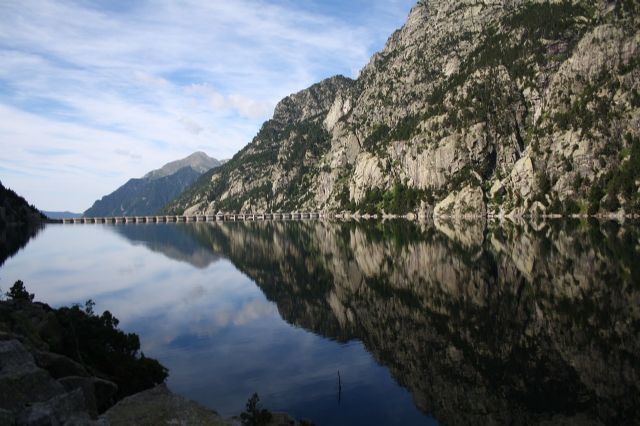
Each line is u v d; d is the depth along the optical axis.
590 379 38.66
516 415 33.44
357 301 71.88
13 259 132.38
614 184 198.50
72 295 80.00
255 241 182.00
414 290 77.00
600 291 66.06
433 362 44.09
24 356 17.72
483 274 84.88
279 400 36.47
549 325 52.75
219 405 35.44
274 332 56.28
